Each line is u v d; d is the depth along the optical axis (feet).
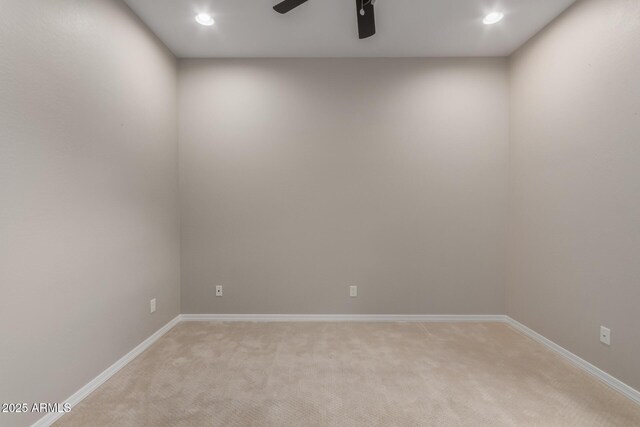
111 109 7.11
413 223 10.55
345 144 10.50
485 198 10.50
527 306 9.50
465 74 10.45
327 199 10.52
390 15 8.20
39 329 5.27
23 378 4.99
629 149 6.29
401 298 10.61
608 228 6.75
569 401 6.17
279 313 10.61
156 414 5.74
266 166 10.51
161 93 9.41
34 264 5.17
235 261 10.59
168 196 9.82
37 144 5.22
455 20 8.43
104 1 6.86
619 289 6.49
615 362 6.57
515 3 7.71
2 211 4.65
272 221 10.56
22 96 4.94
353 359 7.88
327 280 10.61
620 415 5.75
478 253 10.52
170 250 9.93
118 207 7.37
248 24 8.59
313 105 10.50
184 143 10.46
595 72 7.07
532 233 9.27
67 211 5.86
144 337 8.46
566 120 7.95
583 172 7.41
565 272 7.98
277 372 7.24
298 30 8.89
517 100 9.96
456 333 9.61
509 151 10.41
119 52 7.40
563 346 8.04
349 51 10.10
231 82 10.47
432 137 10.50
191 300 10.57
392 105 10.49
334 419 5.62
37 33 5.21
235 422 5.55
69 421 5.54
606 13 6.79
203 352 8.27
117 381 6.85
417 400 6.19
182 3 7.67
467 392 6.47
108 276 7.01
